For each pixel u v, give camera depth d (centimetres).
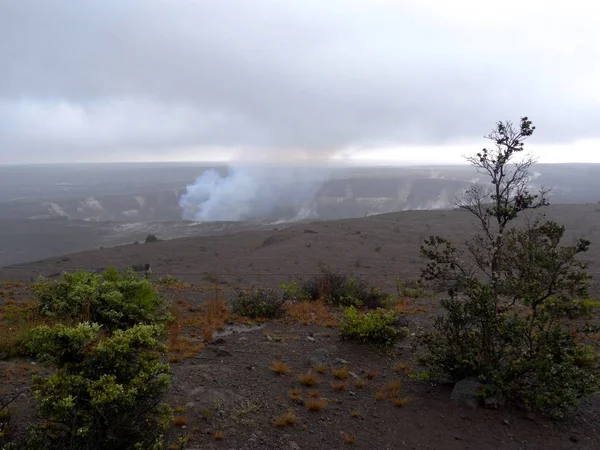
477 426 470
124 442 353
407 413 496
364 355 681
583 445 445
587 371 504
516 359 505
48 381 360
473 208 635
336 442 438
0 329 652
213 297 1055
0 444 341
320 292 1125
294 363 635
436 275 564
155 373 385
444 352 550
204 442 414
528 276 522
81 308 663
